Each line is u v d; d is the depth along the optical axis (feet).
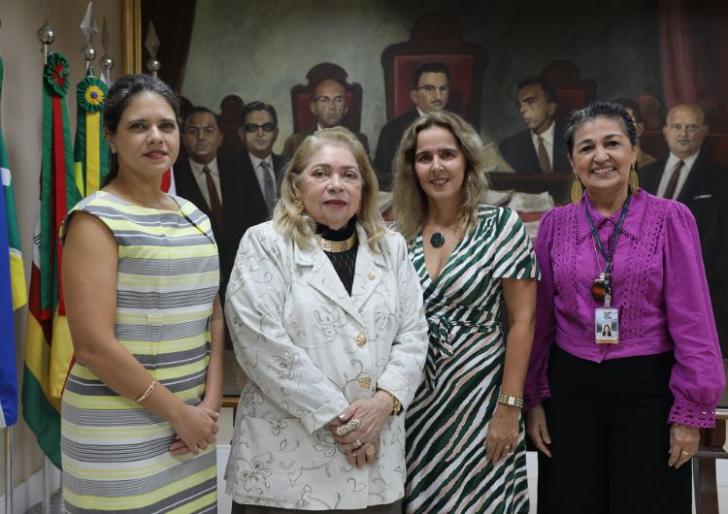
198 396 5.98
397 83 12.50
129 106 5.64
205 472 6.05
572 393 6.73
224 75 12.61
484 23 12.35
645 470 6.35
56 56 9.89
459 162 6.98
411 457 6.78
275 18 12.57
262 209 12.64
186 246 5.82
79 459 5.53
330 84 12.56
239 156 12.65
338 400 5.52
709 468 8.84
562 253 6.94
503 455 6.72
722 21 11.98
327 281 5.88
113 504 5.45
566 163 12.26
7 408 8.54
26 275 10.96
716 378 6.13
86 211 5.33
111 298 5.35
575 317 6.73
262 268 5.92
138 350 5.51
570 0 12.23
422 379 6.68
